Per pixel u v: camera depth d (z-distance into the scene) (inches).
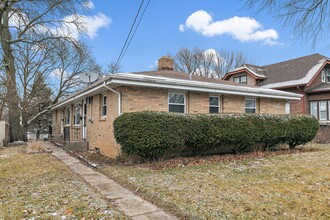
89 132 480.1
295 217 143.3
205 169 273.6
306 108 750.5
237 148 388.2
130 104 346.3
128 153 305.9
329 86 725.3
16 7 618.2
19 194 190.5
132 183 219.0
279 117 419.5
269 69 955.3
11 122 650.8
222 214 147.9
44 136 1082.1
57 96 916.0
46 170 278.2
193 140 333.4
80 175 259.4
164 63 576.7
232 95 454.9
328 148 468.1
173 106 388.8
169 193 187.8
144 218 147.3
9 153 418.9
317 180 221.9
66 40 698.8
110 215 148.3
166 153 337.1
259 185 208.5
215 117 353.4
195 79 464.1
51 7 634.8
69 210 153.9
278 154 386.3
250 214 147.7
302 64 845.2
